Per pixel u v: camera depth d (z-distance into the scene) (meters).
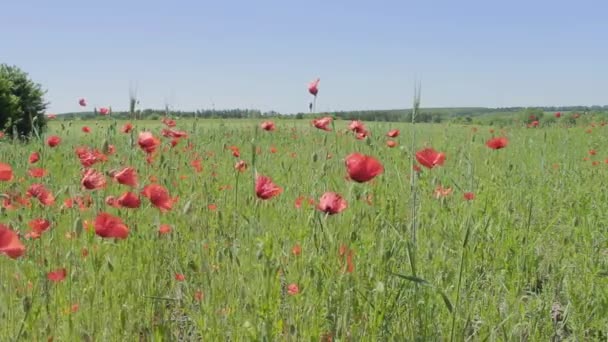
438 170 6.92
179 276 3.64
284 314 3.15
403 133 12.56
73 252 3.52
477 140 12.85
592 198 6.42
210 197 5.55
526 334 3.35
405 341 2.99
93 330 3.01
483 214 4.81
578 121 19.89
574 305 3.66
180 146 9.03
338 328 2.96
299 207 4.40
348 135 8.34
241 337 2.90
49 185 5.46
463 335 3.08
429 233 4.34
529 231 5.09
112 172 4.39
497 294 3.64
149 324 3.28
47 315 2.96
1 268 3.28
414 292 3.10
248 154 9.33
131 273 3.54
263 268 3.07
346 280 3.09
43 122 17.12
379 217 3.93
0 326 2.78
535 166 8.85
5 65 16.88
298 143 10.72
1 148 7.60
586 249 4.62
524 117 20.06
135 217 4.35
